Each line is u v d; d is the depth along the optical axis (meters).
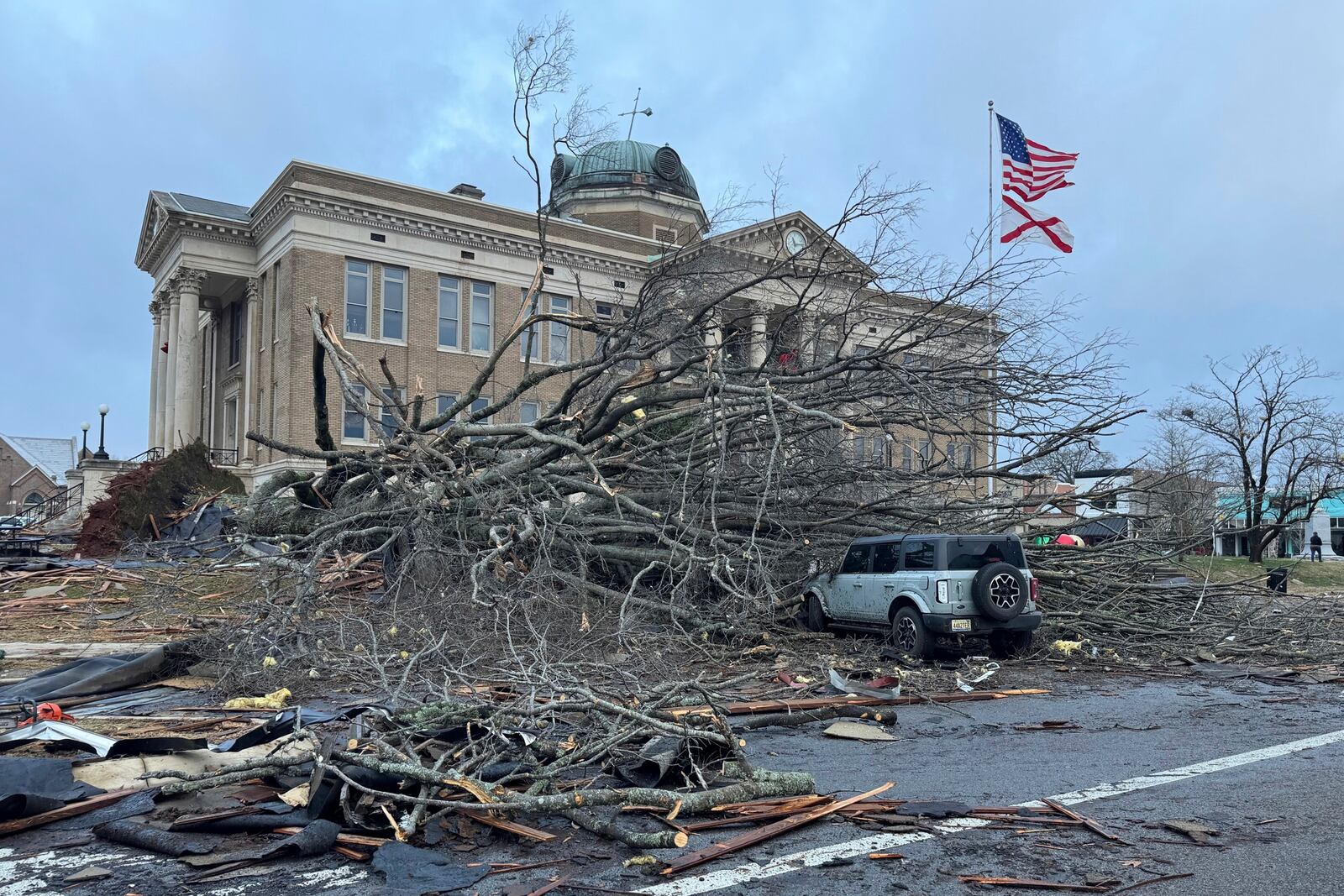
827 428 13.50
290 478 16.67
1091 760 6.69
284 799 5.01
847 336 14.31
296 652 9.36
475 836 4.77
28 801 4.82
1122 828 5.08
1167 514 15.73
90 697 8.64
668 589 12.93
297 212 34.06
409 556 11.15
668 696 6.33
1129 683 10.74
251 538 15.20
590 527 13.13
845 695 8.99
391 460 13.96
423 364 36.16
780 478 12.63
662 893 4.12
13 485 72.19
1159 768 6.46
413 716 6.11
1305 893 4.14
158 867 4.34
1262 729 7.94
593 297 38.97
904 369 12.88
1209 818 5.27
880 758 6.70
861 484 14.91
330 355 13.90
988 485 16.88
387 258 35.59
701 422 13.07
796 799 5.35
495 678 8.47
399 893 4.02
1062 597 13.43
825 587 13.55
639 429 13.35
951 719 8.34
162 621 13.16
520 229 37.97
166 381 38.44
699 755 5.77
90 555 22.19
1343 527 49.38
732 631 11.57
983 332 13.78
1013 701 9.36
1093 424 13.70
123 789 5.29
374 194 35.38
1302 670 11.88
